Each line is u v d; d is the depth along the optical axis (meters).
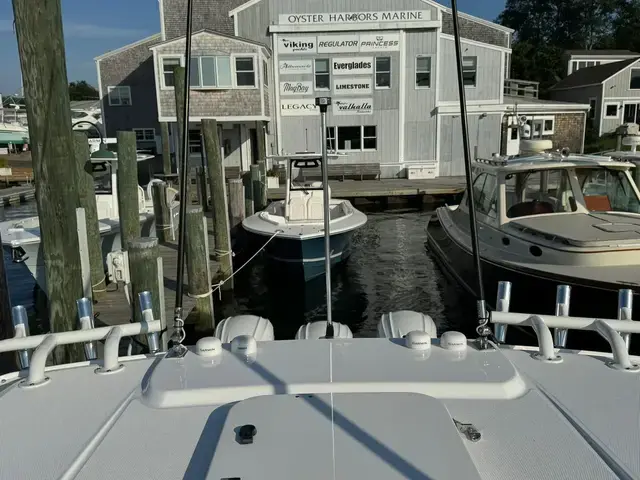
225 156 20.53
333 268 8.84
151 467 1.44
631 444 1.50
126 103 24.17
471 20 22.58
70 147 3.67
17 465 1.48
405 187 17.42
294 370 1.84
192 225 6.12
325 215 2.46
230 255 8.33
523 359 2.08
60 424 1.68
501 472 1.38
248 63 17.94
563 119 21.55
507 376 1.80
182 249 2.15
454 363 1.89
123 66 23.89
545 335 2.09
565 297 2.37
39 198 3.65
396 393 1.67
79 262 3.84
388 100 19.83
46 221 3.66
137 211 7.44
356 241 11.59
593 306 4.87
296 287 8.38
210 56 17.75
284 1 19.22
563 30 58.06
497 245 6.34
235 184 11.28
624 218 6.00
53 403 1.82
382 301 7.62
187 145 2.15
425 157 20.38
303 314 7.32
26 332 2.29
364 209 16.48
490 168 6.77
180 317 2.10
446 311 7.10
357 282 8.49
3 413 1.76
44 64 3.48
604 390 1.82
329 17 19.27
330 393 1.67
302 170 9.55
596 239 5.18
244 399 1.69
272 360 1.94
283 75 19.61
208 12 21.45
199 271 6.24
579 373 1.96
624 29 53.59
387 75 19.69
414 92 19.86
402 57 19.50
